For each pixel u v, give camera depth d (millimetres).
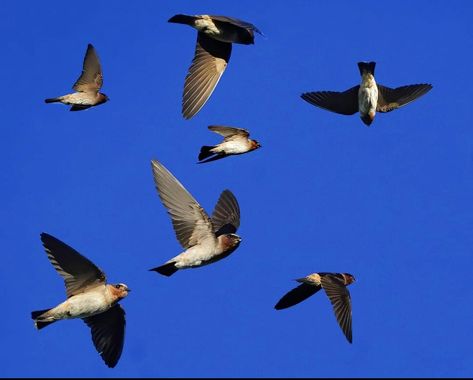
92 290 16266
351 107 20156
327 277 18250
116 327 16797
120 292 16391
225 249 15672
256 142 20125
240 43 18266
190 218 15688
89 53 21203
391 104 20062
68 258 15906
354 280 18609
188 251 15555
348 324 17656
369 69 19578
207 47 18359
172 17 17938
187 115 17953
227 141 19922
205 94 18141
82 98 21484
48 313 15984
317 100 20297
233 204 18266
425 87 20234
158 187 15773
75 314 16094
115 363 16547
